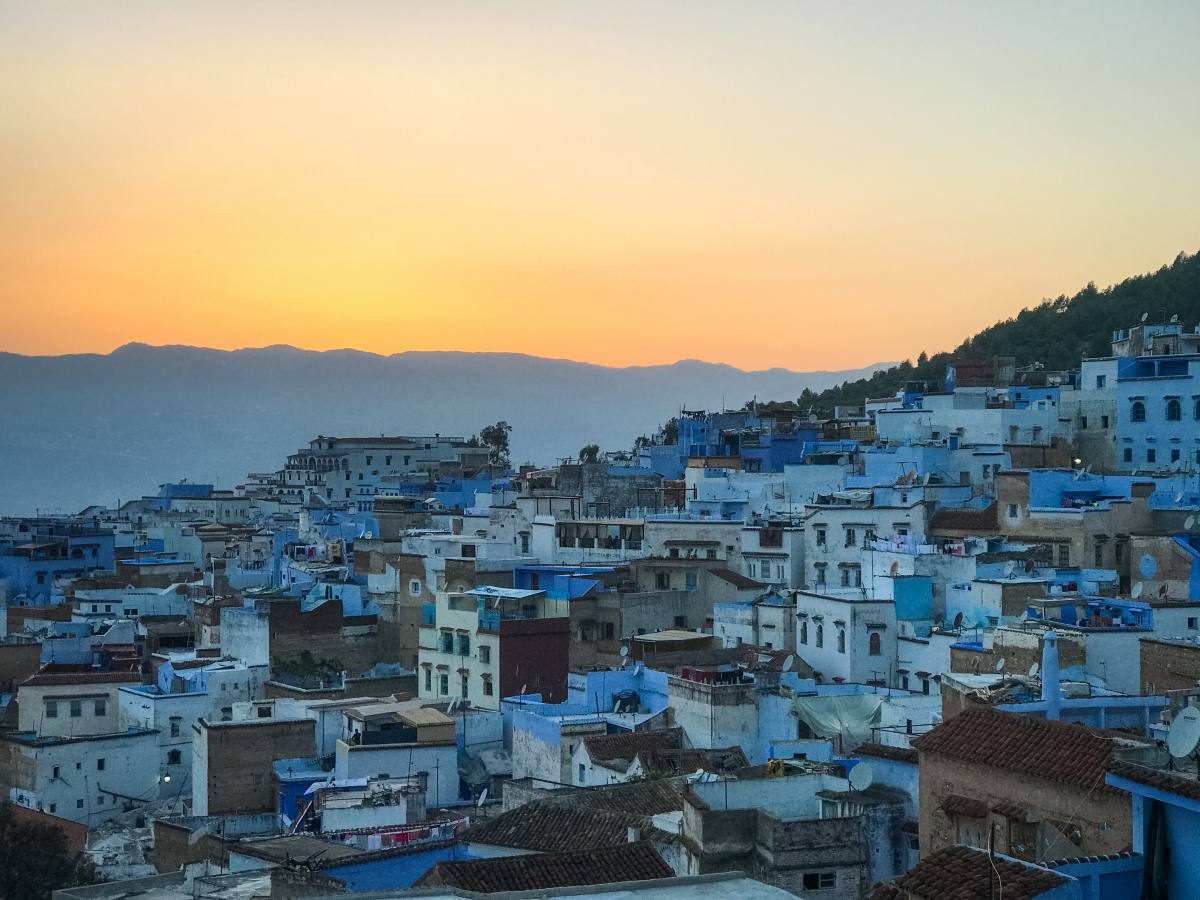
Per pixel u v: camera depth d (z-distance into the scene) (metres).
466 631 115.19
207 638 139.38
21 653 135.38
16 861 83.38
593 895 31.42
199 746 100.88
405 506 172.12
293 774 96.62
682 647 108.88
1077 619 87.50
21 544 188.25
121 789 110.19
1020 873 38.78
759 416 197.88
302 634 125.75
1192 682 74.75
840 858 57.09
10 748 109.94
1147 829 38.00
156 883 60.94
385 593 132.75
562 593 117.19
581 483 158.75
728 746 85.69
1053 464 141.25
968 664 86.56
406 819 82.38
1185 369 142.12
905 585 99.00
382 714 96.56
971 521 115.31
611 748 85.94
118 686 118.88
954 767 52.25
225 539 194.25
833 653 99.25
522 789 79.31
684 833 59.84
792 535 124.56
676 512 144.25
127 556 189.75
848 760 64.38
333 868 64.31
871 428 172.75
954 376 174.62
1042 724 51.59
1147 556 104.75
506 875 56.00
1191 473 121.69
